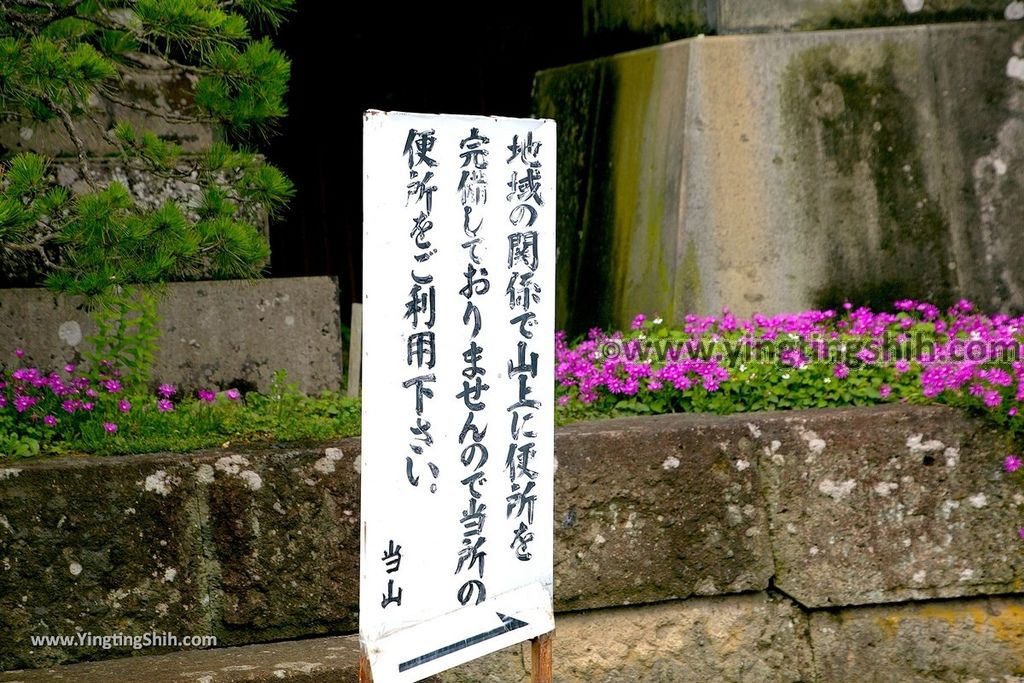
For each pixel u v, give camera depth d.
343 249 8.29
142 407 4.52
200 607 3.86
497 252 3.17
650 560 4.14
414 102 8.37
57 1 3.81
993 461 4.30
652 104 5.30
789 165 5.07
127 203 3.70
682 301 4.99
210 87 4.07
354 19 7.95
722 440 4.18
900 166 5.15
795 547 4.23
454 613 3.13
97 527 3.77
